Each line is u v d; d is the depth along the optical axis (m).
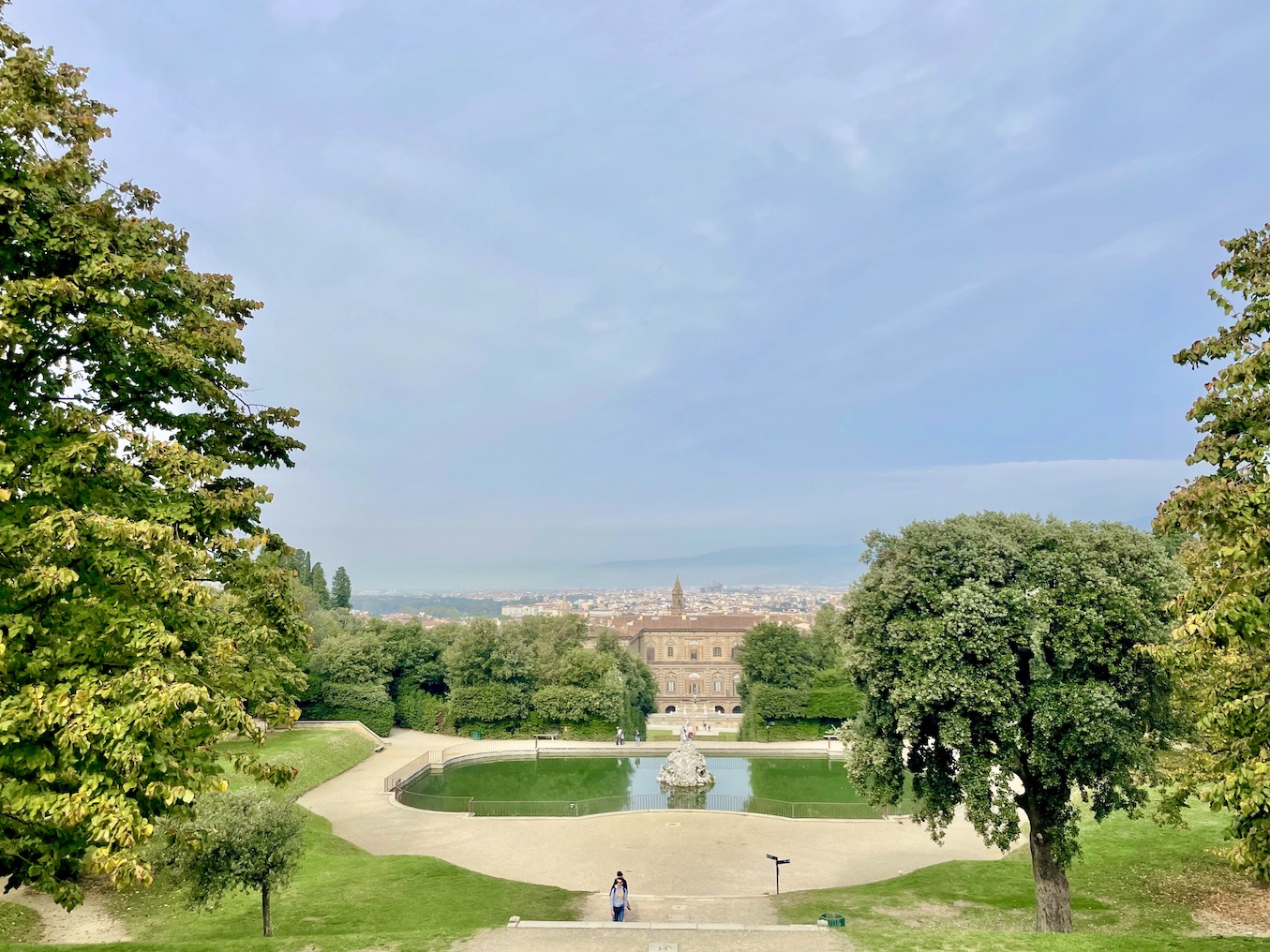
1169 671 20.81
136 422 15.77
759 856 37.38
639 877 33.94
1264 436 13.19
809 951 16.62
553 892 30.05
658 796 54.22
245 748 59.34
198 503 14.80
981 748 22.59
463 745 77.56
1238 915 24.28
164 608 12.85
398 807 49.19
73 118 14.20
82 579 12.22
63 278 13.08
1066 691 21.17
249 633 15.95
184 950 16.69
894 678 23.16
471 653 85.88
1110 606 21.23
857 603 24.78
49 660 11.56
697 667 153.50
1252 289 14.05
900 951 16.61
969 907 27.44
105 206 14.27
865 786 25.83
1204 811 35.91
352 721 79.81
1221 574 13.38
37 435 12.71
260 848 23.08
